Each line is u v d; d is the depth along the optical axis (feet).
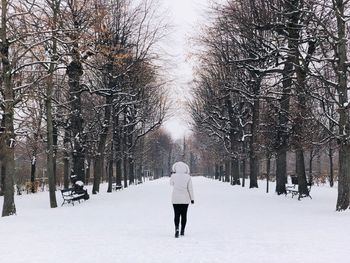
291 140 76.33
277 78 91.66
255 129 112.16
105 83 97.40
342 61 54.29
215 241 32.65
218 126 141.79
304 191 75.72
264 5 69.36
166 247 30.14
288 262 25.52
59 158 138.82
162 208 60.03
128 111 139.44
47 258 26.43
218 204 65.82
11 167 53.83
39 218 48.44
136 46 102.94
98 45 65.31
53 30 53.21
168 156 364.38
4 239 33.45
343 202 53.26
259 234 36.11
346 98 53.88
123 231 37.81
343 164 53.47
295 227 40.16
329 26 60.08
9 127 54.54
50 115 67.51
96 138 115.96
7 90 54.39
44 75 62.95
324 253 28.12
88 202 73.31
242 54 92.99
